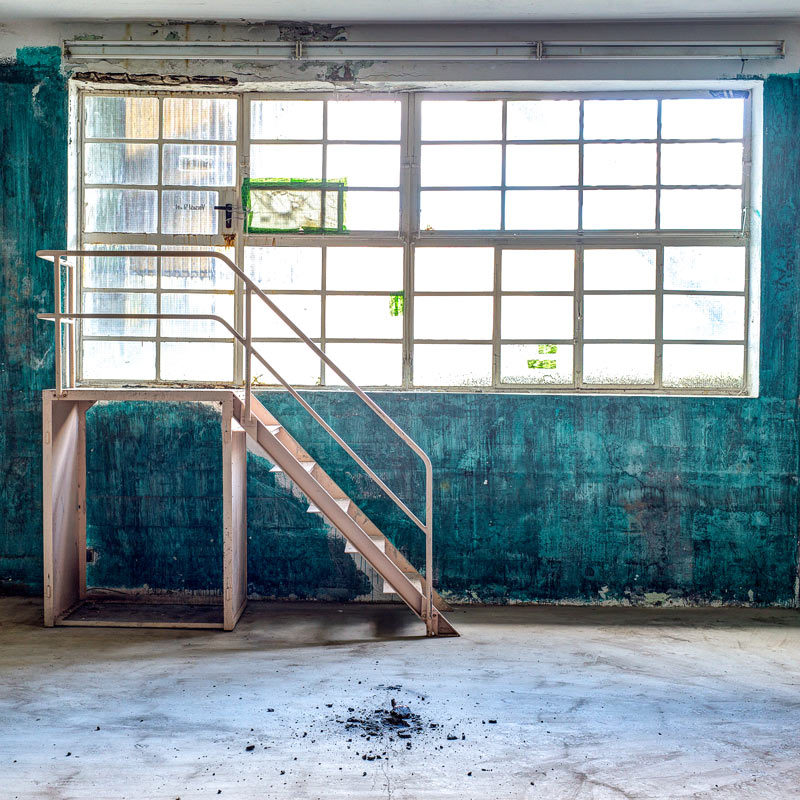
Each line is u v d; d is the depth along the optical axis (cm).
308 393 513
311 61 505
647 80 499
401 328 525
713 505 508
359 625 463
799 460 505
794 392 504
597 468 510
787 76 497
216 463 513
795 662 399
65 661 389
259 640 430
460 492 512
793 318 504
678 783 261
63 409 466
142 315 434
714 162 516
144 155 522
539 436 510
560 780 262
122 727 305
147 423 512
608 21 494
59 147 504
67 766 270
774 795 254
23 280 508
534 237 519
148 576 516
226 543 447
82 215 520
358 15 488
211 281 524
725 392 519
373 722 310
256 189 523
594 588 513
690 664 393
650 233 517
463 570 515
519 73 500
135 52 500
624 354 521
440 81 504
